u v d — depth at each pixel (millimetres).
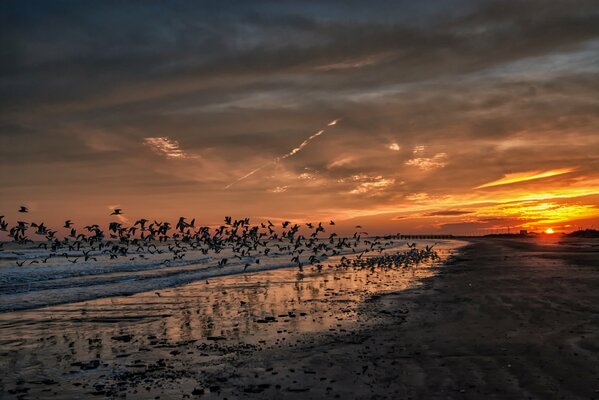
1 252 65125
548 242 92375
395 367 9352
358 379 8742
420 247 85500
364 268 35375
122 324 14766
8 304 18969
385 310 15945
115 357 10930
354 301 18312
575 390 7570
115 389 8742
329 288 22984
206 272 34000
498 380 8219
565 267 28578
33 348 11883
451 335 11758
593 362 8953
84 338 12922
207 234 32375
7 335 13344
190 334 13203
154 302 19234
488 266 32562
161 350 11500
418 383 8336
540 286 19688
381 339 11766
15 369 10086
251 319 15125
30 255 59250
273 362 10117
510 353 9828
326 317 15039
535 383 7969
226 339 12438
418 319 14109
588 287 18812
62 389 8797
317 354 10594
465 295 18484
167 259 48875
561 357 9344
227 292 22156
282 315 15625
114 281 28125
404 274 29688
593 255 41375
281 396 8039
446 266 34781
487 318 13602
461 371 8836
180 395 8336
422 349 10602
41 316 16250
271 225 35062
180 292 22344
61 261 49500
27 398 8352
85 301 19750
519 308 14789
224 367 9891
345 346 11211
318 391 8219
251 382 8852
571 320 12625
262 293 21594
